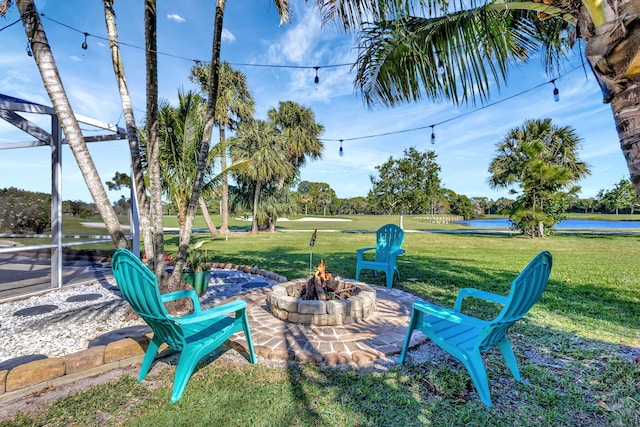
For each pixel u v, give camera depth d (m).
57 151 4.56
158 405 1.90
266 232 17.11
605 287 4.75
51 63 2.76
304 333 2.95
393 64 2.95
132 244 5.65
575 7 1.53
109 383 2.13
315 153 18.48
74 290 4.59
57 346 2.72
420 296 4.26
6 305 3.87
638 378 2.19
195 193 3.75
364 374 2.27
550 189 13.52
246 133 13.94
